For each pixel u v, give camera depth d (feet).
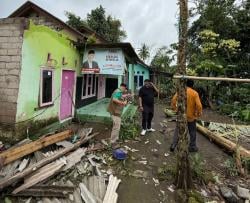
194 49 63.05
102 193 14.47
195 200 14.03
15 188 13.42
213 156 22.26
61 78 27.48
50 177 14.82
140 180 16.61
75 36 42.50
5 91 20.36
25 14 41.81
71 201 13.33
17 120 20.34
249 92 49.03
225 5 58.65
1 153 15.29
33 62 21.81
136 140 25.32
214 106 53.47
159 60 89.45
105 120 31.01
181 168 15.48
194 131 21.71
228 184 16.75
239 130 31.65
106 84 50.72
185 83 15.37
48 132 23.95
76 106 33.37
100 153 20.62
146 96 26.99
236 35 56.59
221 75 54.65
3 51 20.29
